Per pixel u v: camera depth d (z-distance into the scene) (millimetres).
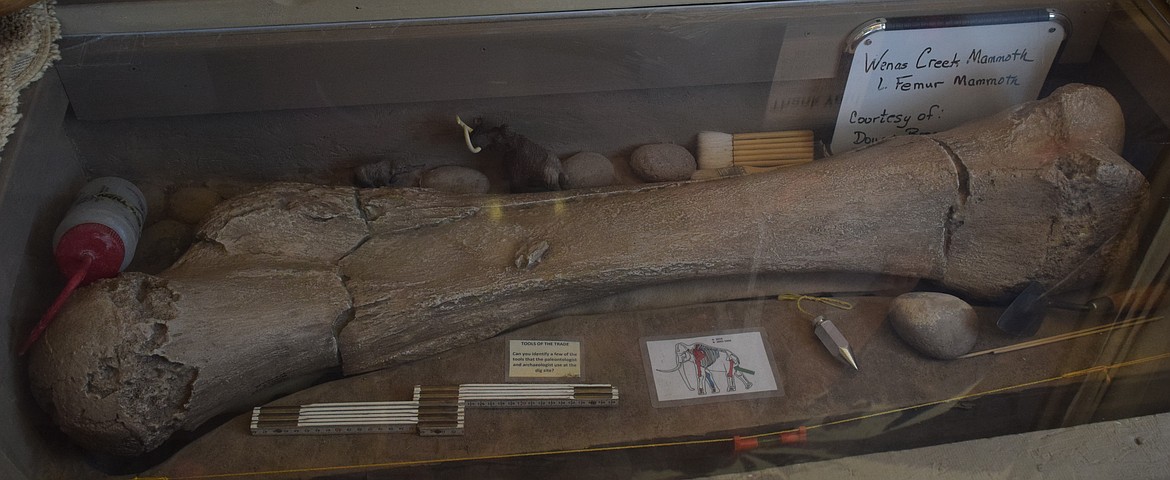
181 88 1676
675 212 1842
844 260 1876
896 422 1689
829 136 1968
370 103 1780
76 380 1450
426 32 1666
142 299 1535
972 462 1625
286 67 1674
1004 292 1877
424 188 1877
